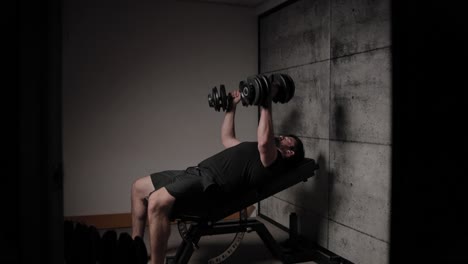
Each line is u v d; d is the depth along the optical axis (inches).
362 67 82.2
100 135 118.1
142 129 121.8
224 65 129.4
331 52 93.7
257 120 134.0
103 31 116.8
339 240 91.3
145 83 121.5
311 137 103.5
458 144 53.1
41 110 23.3
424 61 56.1
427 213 55.1
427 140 58.0
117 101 119.2
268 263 92.5
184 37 124.6
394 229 66.1
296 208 111.0
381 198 76.5
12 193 22.7
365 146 81.5
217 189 83.7
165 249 79.8
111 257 70.9
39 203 23.5
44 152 23.5
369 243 80.6
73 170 116.1
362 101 82.4
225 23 128.8
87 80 116.1
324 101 97.1
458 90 52.1
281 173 85.9
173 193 79.0
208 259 94.3
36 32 22.9
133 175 121.5
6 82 22.2
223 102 101.0
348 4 86.7
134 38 119.8
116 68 118.6
